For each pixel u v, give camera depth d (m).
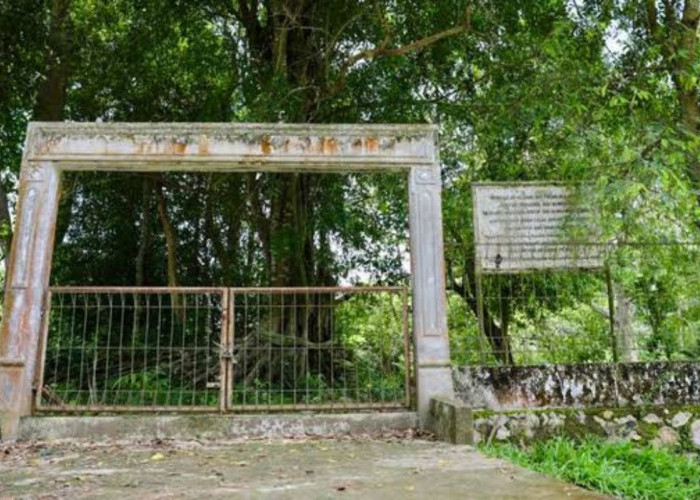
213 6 10.58
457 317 10.23
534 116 7.94
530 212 6.49
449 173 9.93
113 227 11.94
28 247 6.00
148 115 11.57
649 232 6.48
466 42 9.34
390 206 10.38
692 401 6.13
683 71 7.46
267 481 3.64
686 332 6.66
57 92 9.91
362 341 9.24
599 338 6.82
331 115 9.59
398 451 4.76
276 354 8.26
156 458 4.57
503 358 6.80
